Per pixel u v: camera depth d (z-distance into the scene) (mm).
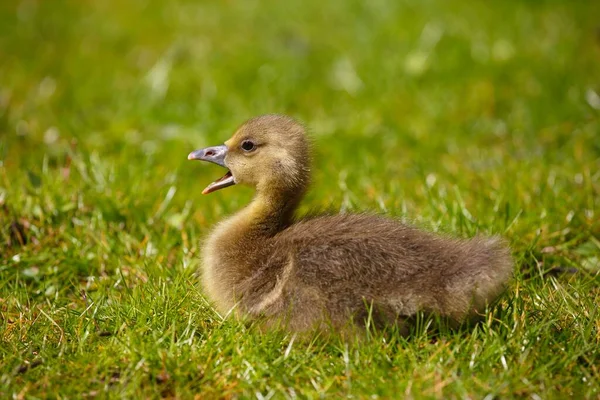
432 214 11781
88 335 8945
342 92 17891
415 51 18578
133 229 11844
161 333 8797
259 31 21641
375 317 8508
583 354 8367
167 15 23625
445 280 8383
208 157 9984
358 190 13234
